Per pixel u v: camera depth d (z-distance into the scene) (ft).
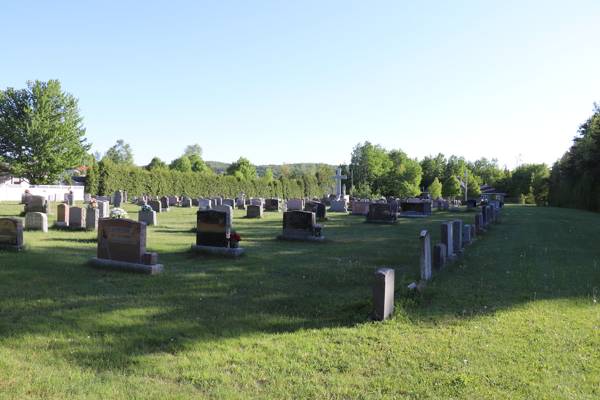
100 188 147.54
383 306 21.76
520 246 52.31
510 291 28.71
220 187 195.31
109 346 17.89
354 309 23.85
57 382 14.32
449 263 38.70
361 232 68.28
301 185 256.73
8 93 146.20
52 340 18.29
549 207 192.03
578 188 170.50
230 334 19.71
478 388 14.38
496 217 92.12
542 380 14.96
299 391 14.21
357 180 364.99
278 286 29.66
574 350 17.81
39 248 40.75
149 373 15.40
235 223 79.15
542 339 19.11
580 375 15.38
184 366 16.01
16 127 141.90
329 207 143.64
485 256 44.04
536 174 284.61
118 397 13.52
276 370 15.87
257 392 14.12
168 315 22.36
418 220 95.76
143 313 22.59
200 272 33.55
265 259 40.60
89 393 13.73
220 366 16.19
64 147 153.79
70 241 47.11
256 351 17.70
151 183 164.86
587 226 82.23
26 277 29.25
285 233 55.98
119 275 31.17
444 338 19.29
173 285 28.94
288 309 24.17
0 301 23.73
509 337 19.43
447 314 23.16
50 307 23.11
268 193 224.53
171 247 45.34
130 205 126.31
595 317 22.52
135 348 17.69
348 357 17.10
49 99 150.20
